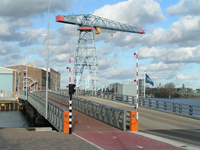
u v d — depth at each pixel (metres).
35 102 35.56
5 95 77.19
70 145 9.98
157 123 18.58
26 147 9.47
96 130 14.58
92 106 20.62
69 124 13.38
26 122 42.75
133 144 10.38
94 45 74.12
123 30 83.38
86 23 74.81
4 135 12.42
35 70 101.94
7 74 89.12
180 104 23.75
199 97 123.00
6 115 52.38
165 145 10.20
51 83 122.56
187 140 11.85
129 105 33.00
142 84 40.03
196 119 21.25
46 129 16.00
